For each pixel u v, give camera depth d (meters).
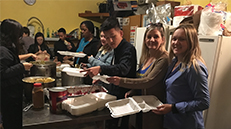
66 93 1.18
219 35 1.62
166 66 1.24
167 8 2.46
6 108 0.84
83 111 1.08
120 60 1.30
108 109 1.21
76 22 4.34
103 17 4.22
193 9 2.17
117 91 1.42
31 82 1.26
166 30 2.22
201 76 1.01
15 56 0.87
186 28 1.08
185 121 1.14
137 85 1.19
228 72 1.68
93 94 1.28
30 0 3.85
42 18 4.04
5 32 0.83
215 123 1.73
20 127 0.90
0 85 0.81
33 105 1.18
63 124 1.03
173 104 1.10
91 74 1.15
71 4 4.21
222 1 1.93
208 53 1.64
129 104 1.21
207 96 1.02
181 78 1.11
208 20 1.66
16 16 3.81
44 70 1.45
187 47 1.09
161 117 1.28
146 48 1.46
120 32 1.36
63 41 3.43
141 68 1.47
